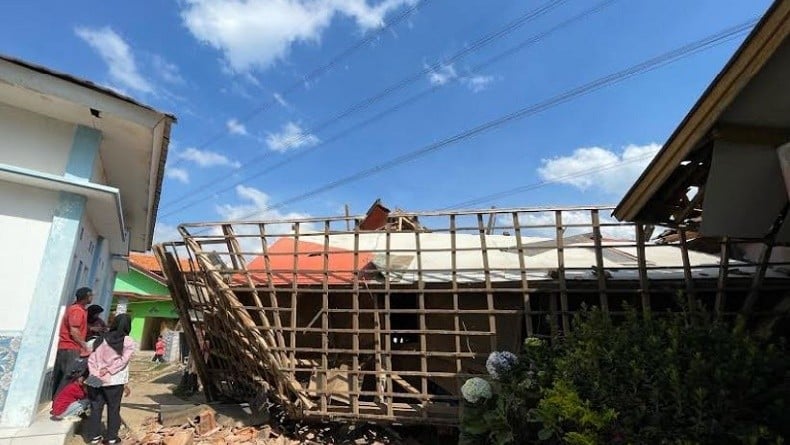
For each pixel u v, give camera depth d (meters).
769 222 4.46
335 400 6.75
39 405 5.83
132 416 7.57
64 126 6.12
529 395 4.64
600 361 3.77
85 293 6.39
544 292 5.96
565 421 3.81
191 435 6.31
